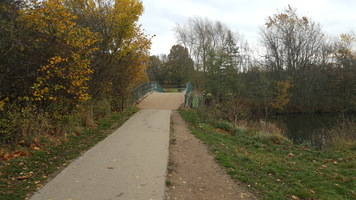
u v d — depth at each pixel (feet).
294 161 28.30
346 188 20.57
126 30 42.14
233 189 17.58
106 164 19.94
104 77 40.57
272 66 117.70
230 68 92.94
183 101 67.87
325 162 29.12
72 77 26.53
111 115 43.96
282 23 117.80
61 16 25.95
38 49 25.00
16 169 17.52
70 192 14.70
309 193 18.52
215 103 72.13
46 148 22.95
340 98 113.39
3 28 22.95
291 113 108.47
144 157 22.30
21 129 23.40
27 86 24.71
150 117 45.21
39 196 13.97
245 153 29.12
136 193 15.03
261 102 97.50
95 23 38.99
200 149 27.22
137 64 52.80
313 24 118.11
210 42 138.00
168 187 16.46
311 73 116.26
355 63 115.65
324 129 62.64
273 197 16.98
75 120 30.91
